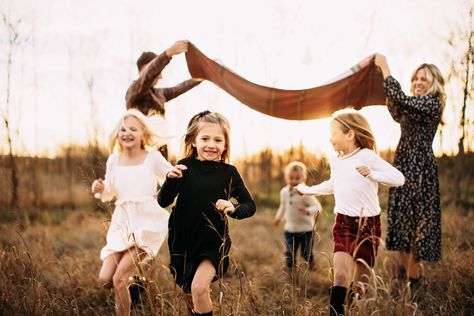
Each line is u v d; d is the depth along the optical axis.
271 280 4.42
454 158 8.43
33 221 8.27
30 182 9.33
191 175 3.16
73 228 7.54
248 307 3.29
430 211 3.88
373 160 3.46
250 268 5.16
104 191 3.80
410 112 3.82
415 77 4.04
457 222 6.05
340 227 3.47
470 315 3.34
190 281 3.01
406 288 2.83
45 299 3.48
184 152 3.38
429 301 3.57
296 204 5.53
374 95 4.33
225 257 3.01
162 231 3.67
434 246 3.86
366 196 3.43
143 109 4.32
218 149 3.23
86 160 8.20
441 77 3.96
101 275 3.41
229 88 4.54
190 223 3.09
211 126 3.23
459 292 3.55
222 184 3.18
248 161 11.70
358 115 3.61
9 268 3.99
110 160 3.91
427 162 3.90
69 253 5.74
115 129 3.91
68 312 3.41
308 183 5.83
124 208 3.67
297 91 4.28
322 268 5.00
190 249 3.08
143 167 3.75
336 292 3.13
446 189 9.28
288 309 3.46
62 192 10.08
